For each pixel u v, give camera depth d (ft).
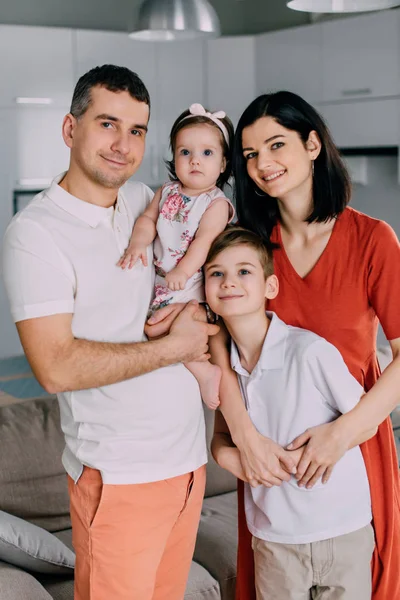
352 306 6.22
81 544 6.13
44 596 6.71
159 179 19.08
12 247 5.74
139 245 6.21
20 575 6.79
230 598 7.82
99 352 5.74
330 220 6.23
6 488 8.16
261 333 6.30
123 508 5.95
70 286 5.80
